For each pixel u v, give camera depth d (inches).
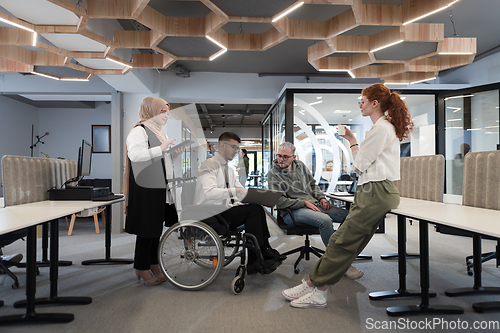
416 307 68.5
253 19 93.0
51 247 74.3
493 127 174.4
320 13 132.3
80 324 63.3
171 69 189.5
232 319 65.1
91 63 123.3
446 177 191.3
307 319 65.2
